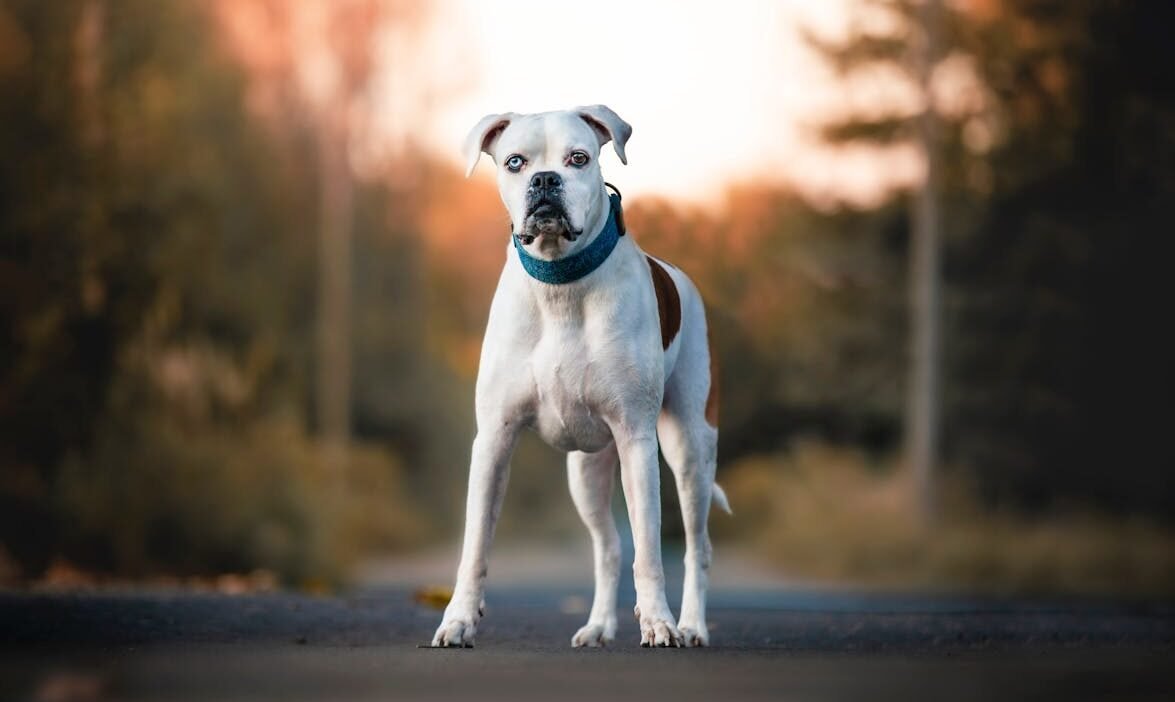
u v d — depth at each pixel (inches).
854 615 405.4
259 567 797.9
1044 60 1113.4
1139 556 895.1
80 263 797.9
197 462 801.6
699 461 286.8
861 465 1125.7
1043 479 1108.5
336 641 279.0
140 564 773.9
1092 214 1125.1
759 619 381.1
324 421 1264.8
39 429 784.3
